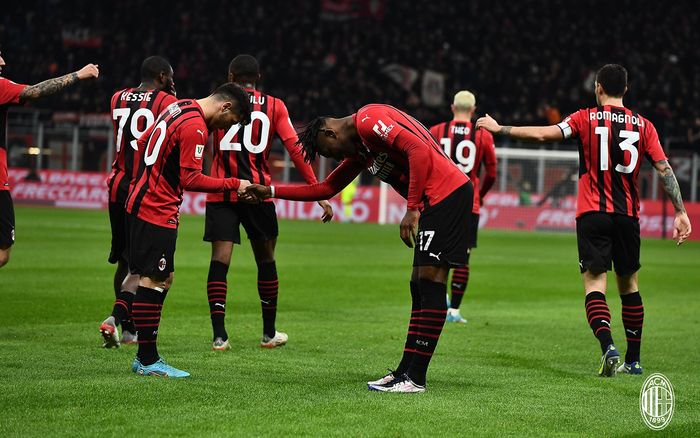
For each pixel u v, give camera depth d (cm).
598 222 2305
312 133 2066
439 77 13062
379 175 2077
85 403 1739
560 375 2244
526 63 13362
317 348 2552
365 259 5616
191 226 8125
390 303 3656
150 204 2052
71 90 12700
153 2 14288
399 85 13112
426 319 1972
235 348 2511
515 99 12569
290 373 2141
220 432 1562
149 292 2061
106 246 5775
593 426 1705
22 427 1560
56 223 7869
